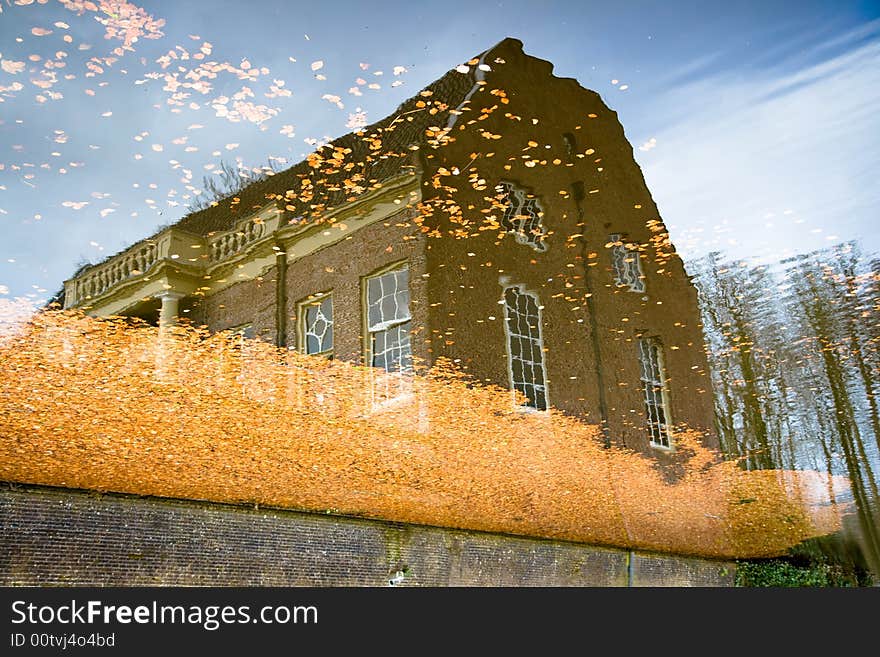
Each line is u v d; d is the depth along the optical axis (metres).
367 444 11.97
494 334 13.38
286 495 10.88
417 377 12.20
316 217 13.92
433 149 13.26
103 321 13.95
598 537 14.62
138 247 15.71
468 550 12.16
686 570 16.72
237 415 11.31
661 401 17.03
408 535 11.39
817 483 19.59
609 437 15.04
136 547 8.63
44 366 10.92
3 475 8.59
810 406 19.61
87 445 9.70
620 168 17.70
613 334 15.97
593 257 16.06
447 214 13.12
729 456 18.95
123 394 10.63
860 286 19.00
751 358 19.77
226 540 9.38
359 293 13.25
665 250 18.27
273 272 14.52
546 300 14.62
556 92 16.53
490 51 15.31
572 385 14.61
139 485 9.52
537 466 13.57
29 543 7.95
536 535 13.42
